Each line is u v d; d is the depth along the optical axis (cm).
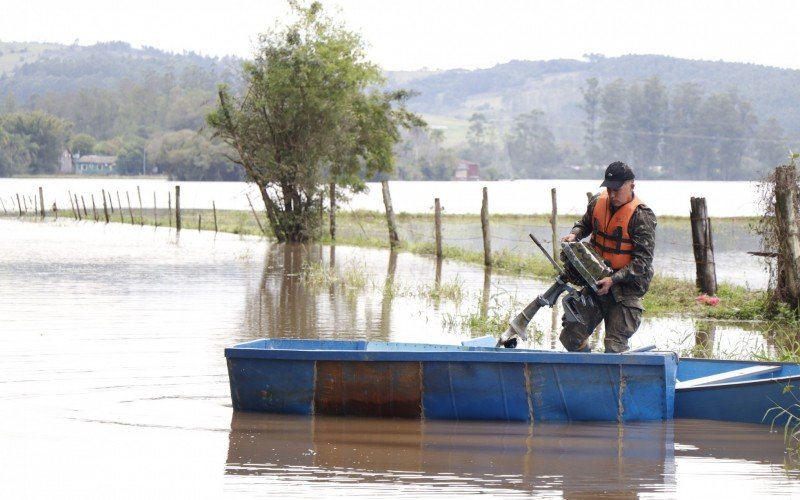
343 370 1125
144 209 7462
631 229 1145
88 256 3198
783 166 1986
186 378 1300
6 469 912
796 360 1436
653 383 1113
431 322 1838
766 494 884
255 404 1141
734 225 5644
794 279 1981
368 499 847
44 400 1172
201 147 16700
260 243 3950
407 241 3953
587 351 1185
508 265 2942
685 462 980
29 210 7062
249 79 4103
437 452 996
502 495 866
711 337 1767
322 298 2173
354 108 4278
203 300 2102
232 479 897
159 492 858
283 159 4072
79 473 905
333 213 4225
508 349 1166
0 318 1797
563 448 1020
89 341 1562
